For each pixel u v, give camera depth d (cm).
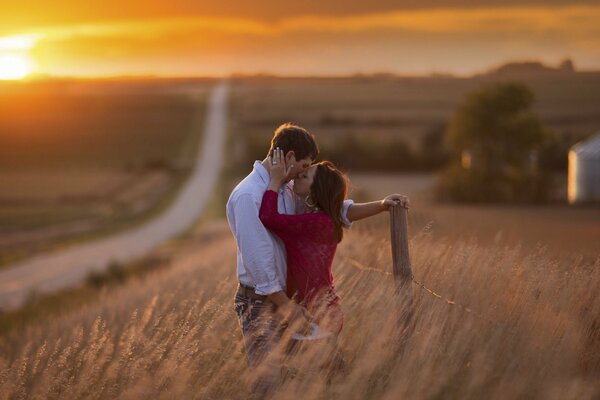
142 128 18288
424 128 14888
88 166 13350
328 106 19862
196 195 9381
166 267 2008
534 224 3162
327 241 396
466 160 5944
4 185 10919
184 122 19062
